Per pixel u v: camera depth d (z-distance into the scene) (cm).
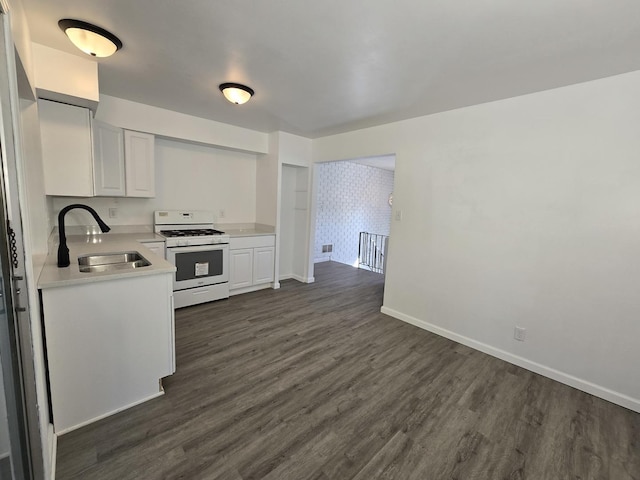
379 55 197
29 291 117
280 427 177
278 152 427
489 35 168
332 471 150
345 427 180
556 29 159
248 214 476
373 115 322
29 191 182
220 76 242
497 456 164
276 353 263
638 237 204
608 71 202
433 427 183
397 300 354
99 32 176
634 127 202
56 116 229
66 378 166
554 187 236
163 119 341
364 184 738
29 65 171
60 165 234
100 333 174
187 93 286
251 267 424
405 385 225
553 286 241
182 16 163
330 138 430
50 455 143
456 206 296
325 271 580
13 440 107
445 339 306
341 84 245
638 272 205
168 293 199
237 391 209
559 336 239
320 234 657
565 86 228
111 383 181
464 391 220
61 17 166
